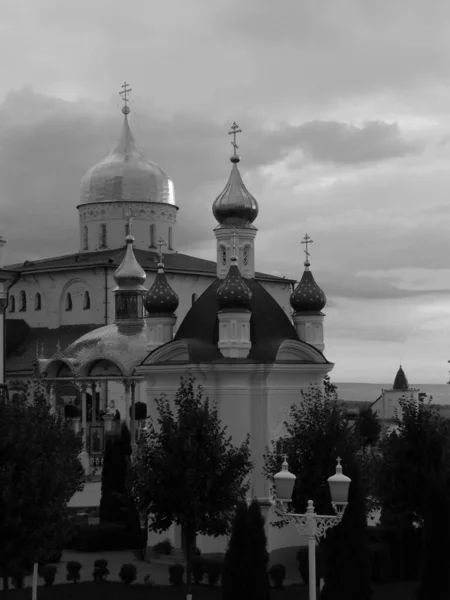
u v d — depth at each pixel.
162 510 52.09
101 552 71.69
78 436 59.72
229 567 45.03
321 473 53.44
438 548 46.66
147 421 66.81
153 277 130.62
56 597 54.88
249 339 65.50
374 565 60.03
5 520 46.94
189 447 51.22
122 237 137.12
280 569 57.72
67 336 132.00
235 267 65.50
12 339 134.88
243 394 64.69
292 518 41.00
